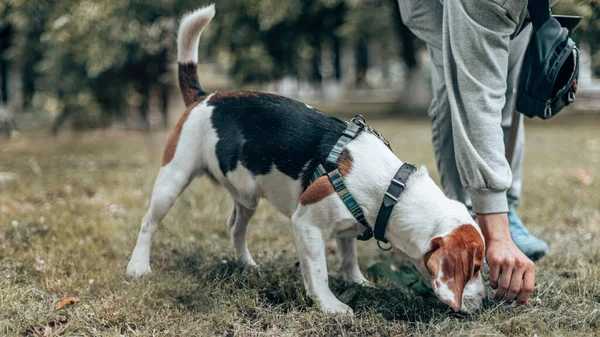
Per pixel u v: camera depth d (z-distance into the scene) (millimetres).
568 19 2938
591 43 6738
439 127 3434
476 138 2559
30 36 11164
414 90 19547
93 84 10891
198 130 3213
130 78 10953
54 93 11234
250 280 3191
